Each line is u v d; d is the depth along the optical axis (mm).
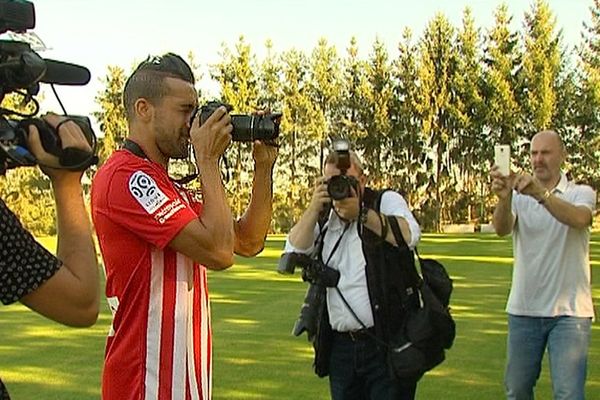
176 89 2596
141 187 2504
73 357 7312
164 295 2545
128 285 2543
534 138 4590
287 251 3914
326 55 47594
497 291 12227
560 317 4312
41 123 1686
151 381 2533
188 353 2590
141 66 2641
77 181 1783
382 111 46000
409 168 45719
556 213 4180
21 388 6082
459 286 12930
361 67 47219
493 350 7355
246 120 2641
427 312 3715
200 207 2789
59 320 1749
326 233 3904
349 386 3914
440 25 45562
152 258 2535
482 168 44844
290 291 12469
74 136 1719
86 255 1776
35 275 1684
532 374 4441
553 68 44969
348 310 3801
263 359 7062
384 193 3975
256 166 3080
